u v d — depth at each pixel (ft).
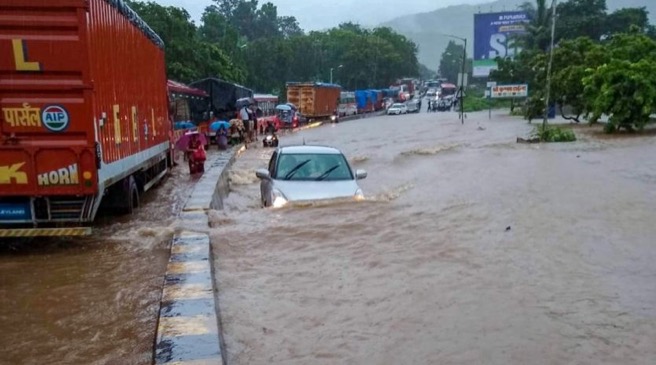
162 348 13.69
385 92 303.07
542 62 132.67
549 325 15.76
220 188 45.44
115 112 29.09
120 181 32.78
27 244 26.20
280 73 270.26
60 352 14.87
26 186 23.95
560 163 53.98
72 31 23.61
